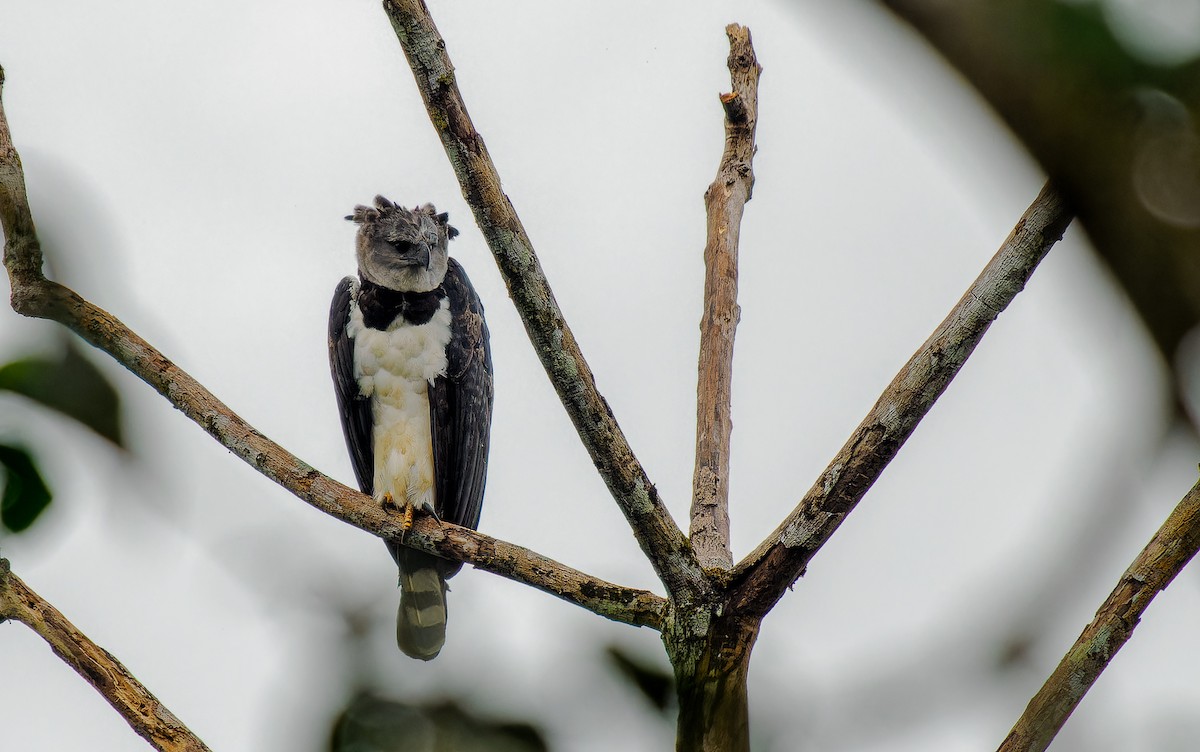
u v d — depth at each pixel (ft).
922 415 24.62
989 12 7.58
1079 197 7.75
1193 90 7.38
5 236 27.37
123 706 24.38
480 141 24.17
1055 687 19.17
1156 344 8.11
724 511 29.60
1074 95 7.55
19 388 19.45
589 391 25.31
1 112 27.45
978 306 23.88
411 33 23.32
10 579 24.70
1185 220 7.50
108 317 29.76
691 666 25.40
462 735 17.70
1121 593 19.21
